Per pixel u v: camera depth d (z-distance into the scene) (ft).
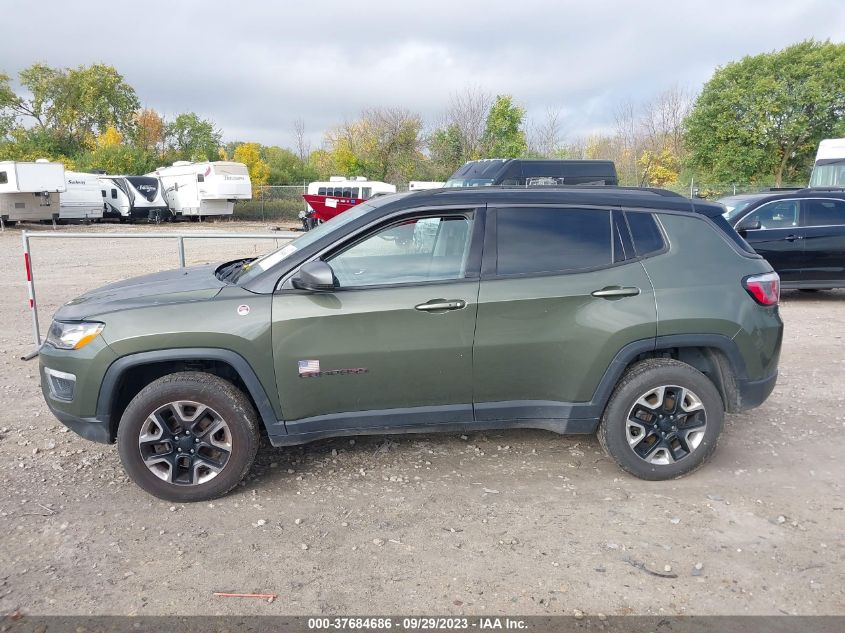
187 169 114.21
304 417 12.94
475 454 15.06
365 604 9.75
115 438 13.01
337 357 12.59
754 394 13.69
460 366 12.90
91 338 12.32
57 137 184.14
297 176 171.94
